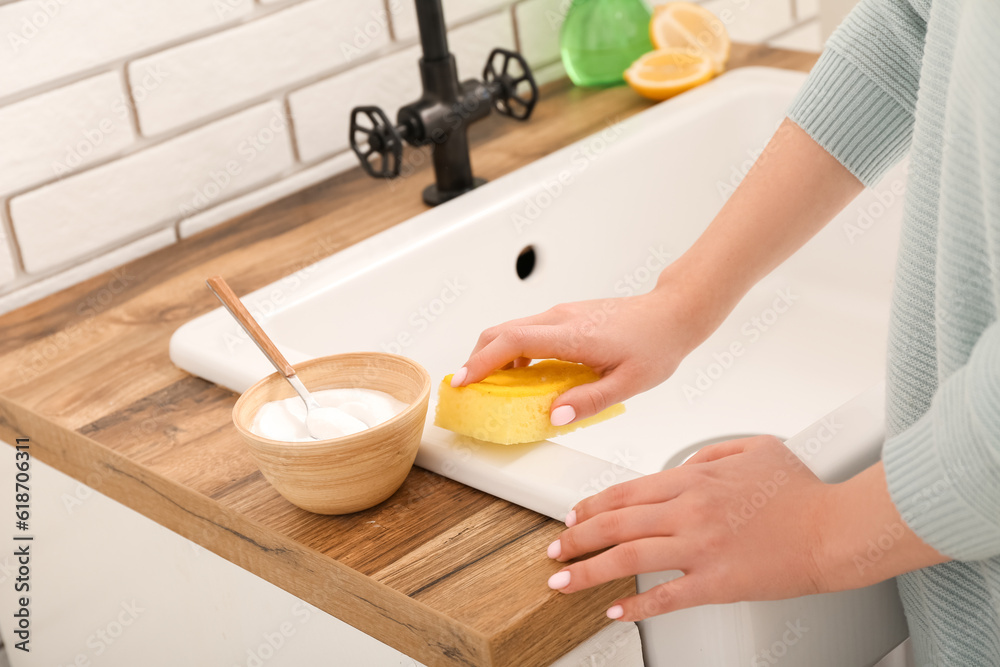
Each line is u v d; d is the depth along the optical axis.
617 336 0.59
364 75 1.02
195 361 0.70
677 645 0.51
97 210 0.87
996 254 0.42
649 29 1.12
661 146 1.00
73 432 0.65
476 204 0.88
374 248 0.82
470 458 0.56
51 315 0.82
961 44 0.42
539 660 0.47
